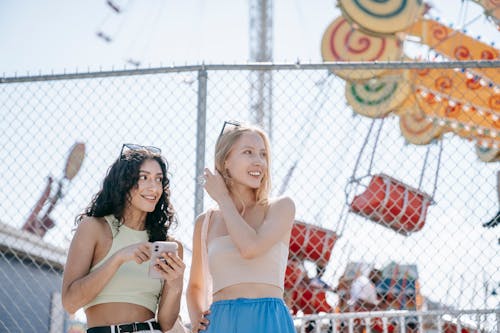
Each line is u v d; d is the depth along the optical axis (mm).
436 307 5191
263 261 3023
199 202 4180
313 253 5184
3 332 5082
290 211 3137
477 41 8781
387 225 5098
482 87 7875
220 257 3057
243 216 3248
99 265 3311
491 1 8352
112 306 3215
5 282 7926
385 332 4492
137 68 4414
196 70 4375
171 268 3020
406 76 7805
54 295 5148
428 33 8898
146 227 3504
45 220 4531
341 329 4926
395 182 4977
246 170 3252
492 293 4223
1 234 4859
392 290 5117
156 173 3465
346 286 5375
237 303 2936
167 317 3340
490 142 7715
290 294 5312
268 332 2867
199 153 4242
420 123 8297
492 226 4234
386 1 8969
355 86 8352
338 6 9062
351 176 5133
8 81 4504
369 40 9305
